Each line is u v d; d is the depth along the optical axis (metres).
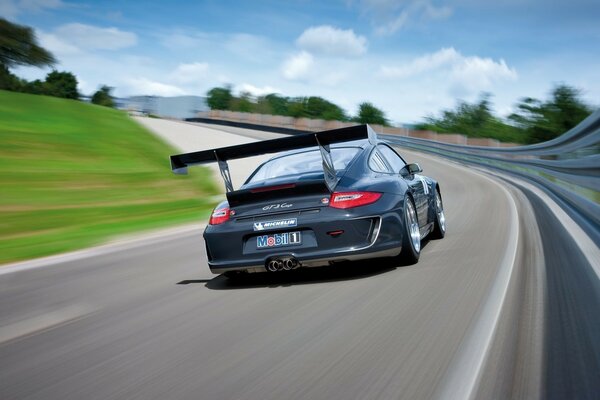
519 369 2.16
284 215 4.09
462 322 2.85
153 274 5.37
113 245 7.98
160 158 22.59
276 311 3.45
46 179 15.80
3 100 28.25
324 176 4.07
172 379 2.40
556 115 41.91
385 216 4.11
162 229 9.76
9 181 15.04
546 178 12.66
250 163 22.78
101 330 3.43
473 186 13.29
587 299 3.14
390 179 4.48
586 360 2.21
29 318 3.96
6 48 52.31
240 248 4.20
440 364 2.29
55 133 23.44
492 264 4.30
